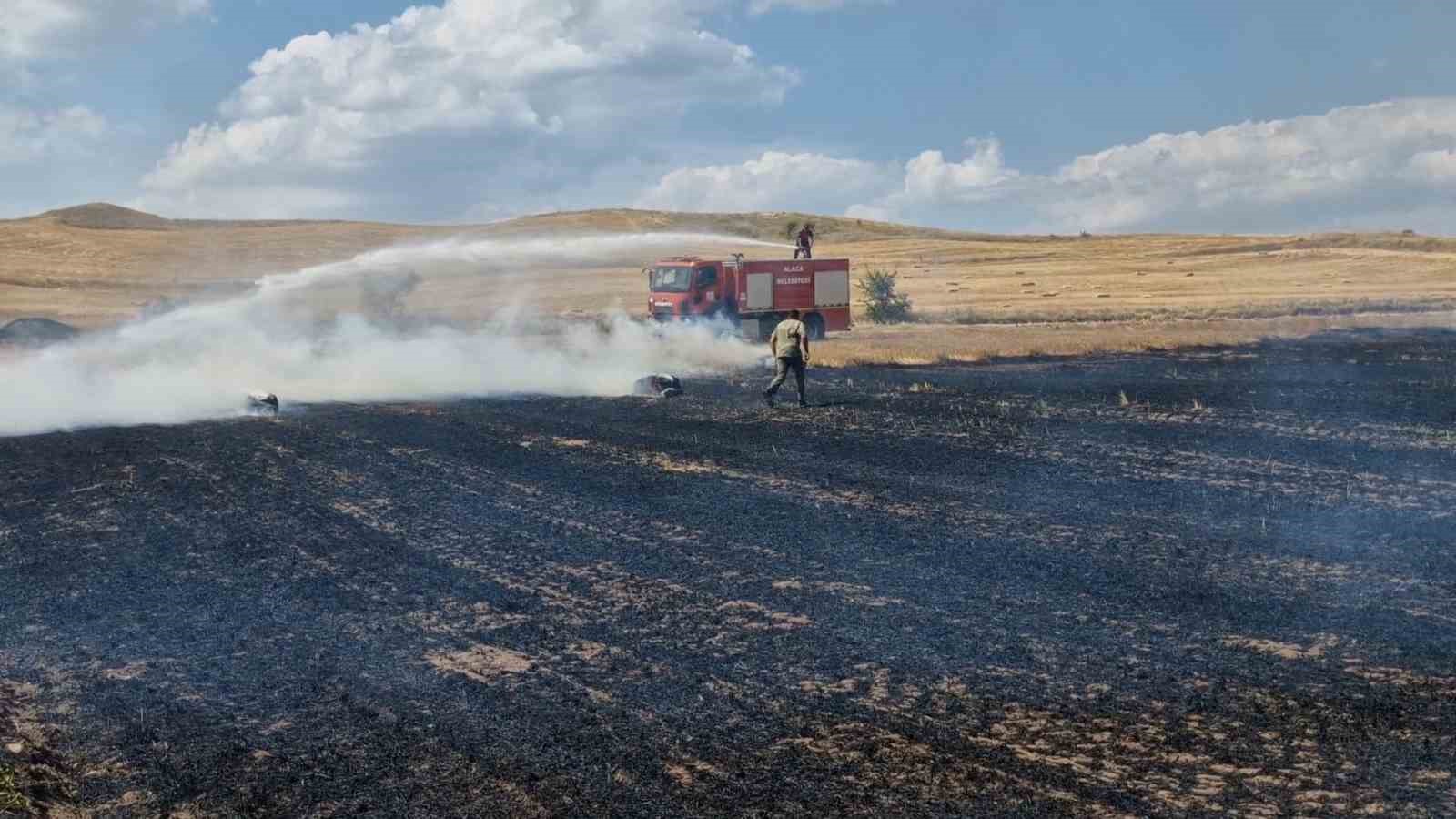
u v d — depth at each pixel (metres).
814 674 7.79
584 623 9.09
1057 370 30.69
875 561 10.77
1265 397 23.48
